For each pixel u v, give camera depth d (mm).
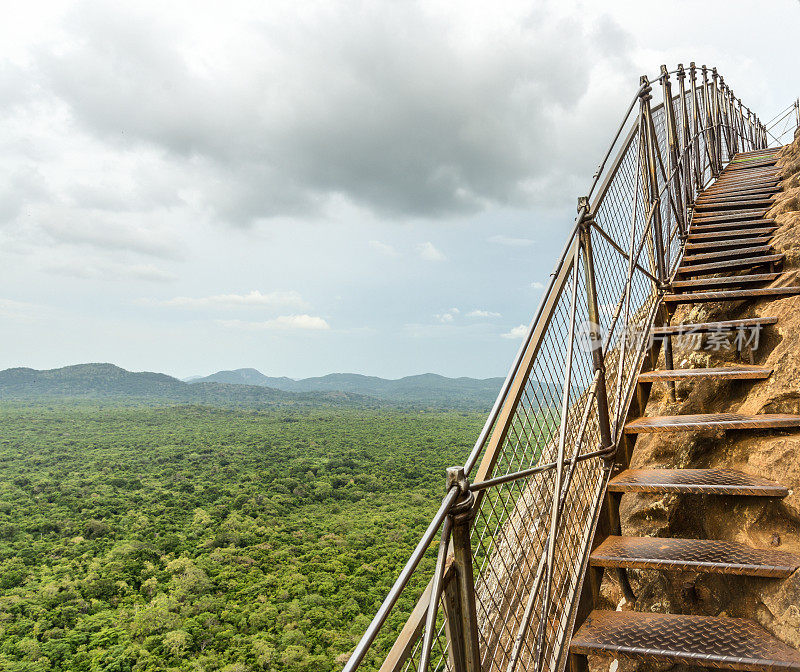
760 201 5262
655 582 2740
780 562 1805
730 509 2350
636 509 3002
